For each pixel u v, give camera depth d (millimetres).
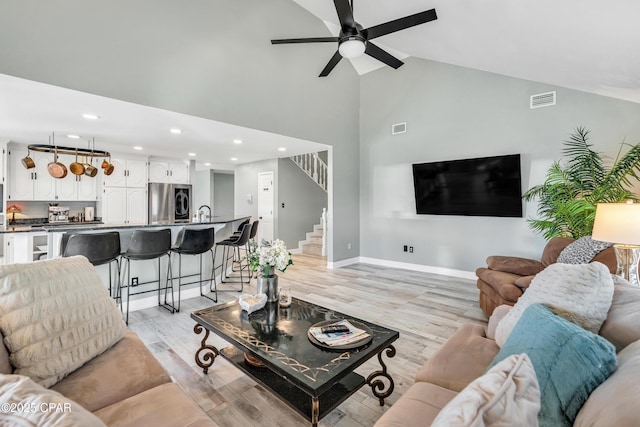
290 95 4816
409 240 5766
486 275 3281
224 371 2336
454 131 5129
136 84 3156
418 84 5559
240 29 4086
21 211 5203
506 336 1604
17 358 1309
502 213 4629
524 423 606
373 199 6270
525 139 4438
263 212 7730
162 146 5391
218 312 2264
